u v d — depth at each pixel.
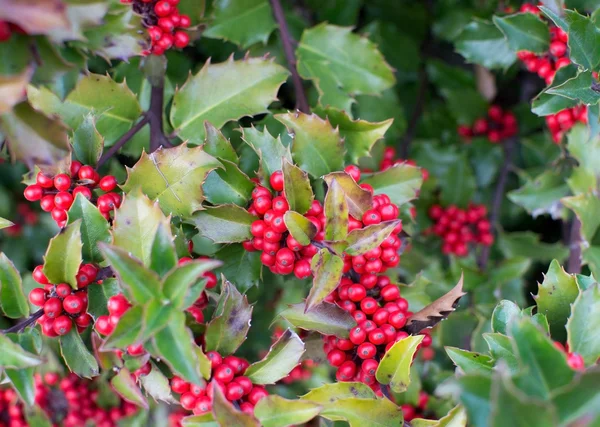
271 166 0.63
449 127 0.89
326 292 0.58
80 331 0.61
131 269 0.55
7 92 0.52
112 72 0.75
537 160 0.86
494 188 0.89
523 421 0.50
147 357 0.57
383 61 0.75
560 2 0.67
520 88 0.86
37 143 0.55
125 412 0.75
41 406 0.75
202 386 0.54
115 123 0.67
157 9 0.64
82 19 0.54
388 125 0.67
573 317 0.58
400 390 0.60
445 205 0.85
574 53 0.64
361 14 0.89
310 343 0.64
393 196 0.67
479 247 0.86
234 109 0.67
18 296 0.60
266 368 0.59
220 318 0.59
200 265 0.55
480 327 0.77
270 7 0.75
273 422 0.56
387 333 0.60
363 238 0.60
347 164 0.71
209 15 0.73
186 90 0.67
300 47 0.75
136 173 0.61
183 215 0.61
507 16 0.70
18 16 0.51
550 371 0.52
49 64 0.54
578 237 0.75
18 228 0.94
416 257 0.82
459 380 0.52
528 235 0.84
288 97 0.83
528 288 0.89
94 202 0.63
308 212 0.61
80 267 0.60
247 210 0.62
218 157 0.62
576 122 0.72
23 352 0.57
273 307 0.83
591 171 0.72
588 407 0.50
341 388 0.59
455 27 0.86
